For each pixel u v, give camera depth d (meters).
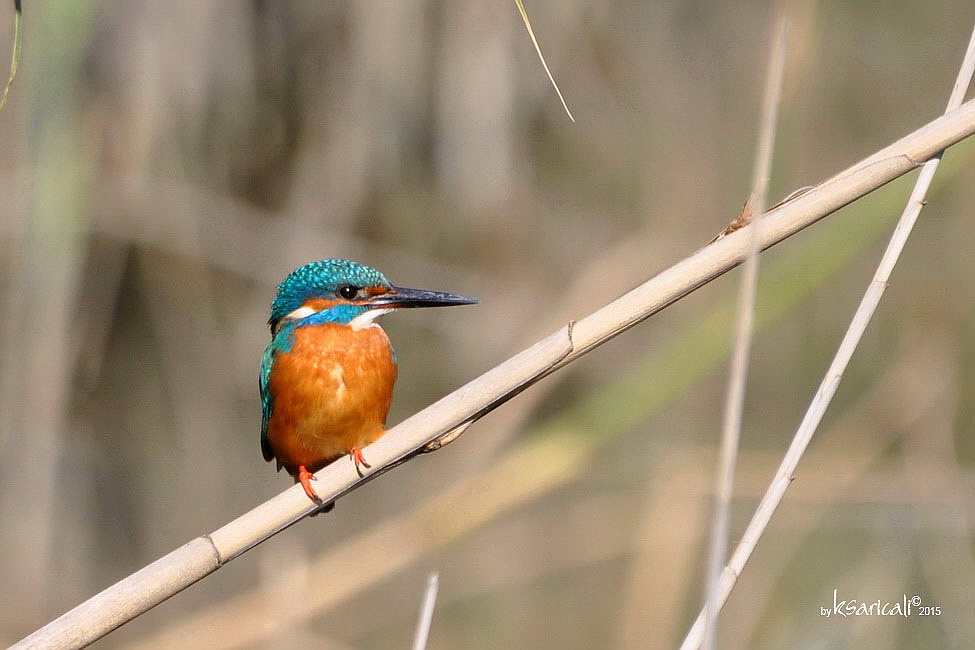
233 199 13.30
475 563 15.12
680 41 15.89
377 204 13.77
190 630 10.03
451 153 12.91
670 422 14.45
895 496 12.51
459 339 14.92
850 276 15.02
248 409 14.73
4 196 11.59
